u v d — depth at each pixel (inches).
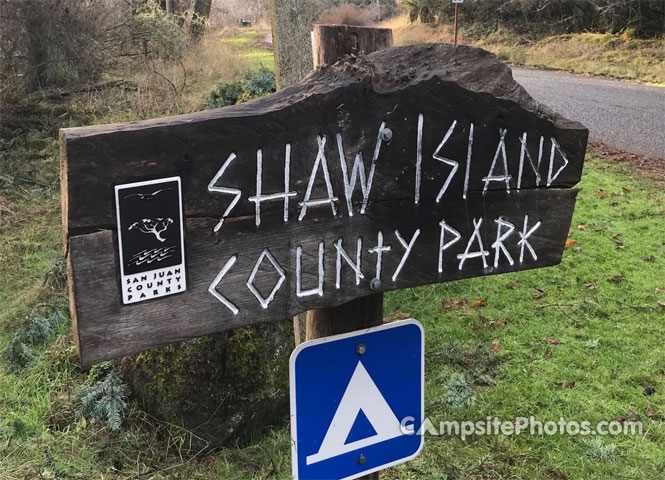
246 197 45.8
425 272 55.6
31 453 108.6
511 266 60.3
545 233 61.2
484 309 164.7
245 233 46.4
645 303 164.4
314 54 61.3
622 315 159.3
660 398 127.2
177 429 114.7
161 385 114.7
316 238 49.6
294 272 49.2
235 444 117.7
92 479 102.7
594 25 745.0
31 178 264.4
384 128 50.3
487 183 56.5
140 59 399.2
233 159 44.6
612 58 638.5
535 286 176.1
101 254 41.0
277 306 49.0
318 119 47.3
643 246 198.1
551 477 106.7
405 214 53.2
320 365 56.6
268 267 48.0
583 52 677.9
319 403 57.2
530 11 798.5
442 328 155.1
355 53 59.9
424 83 51.0
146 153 41.2
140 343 43.6
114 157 40.1
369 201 51.2
